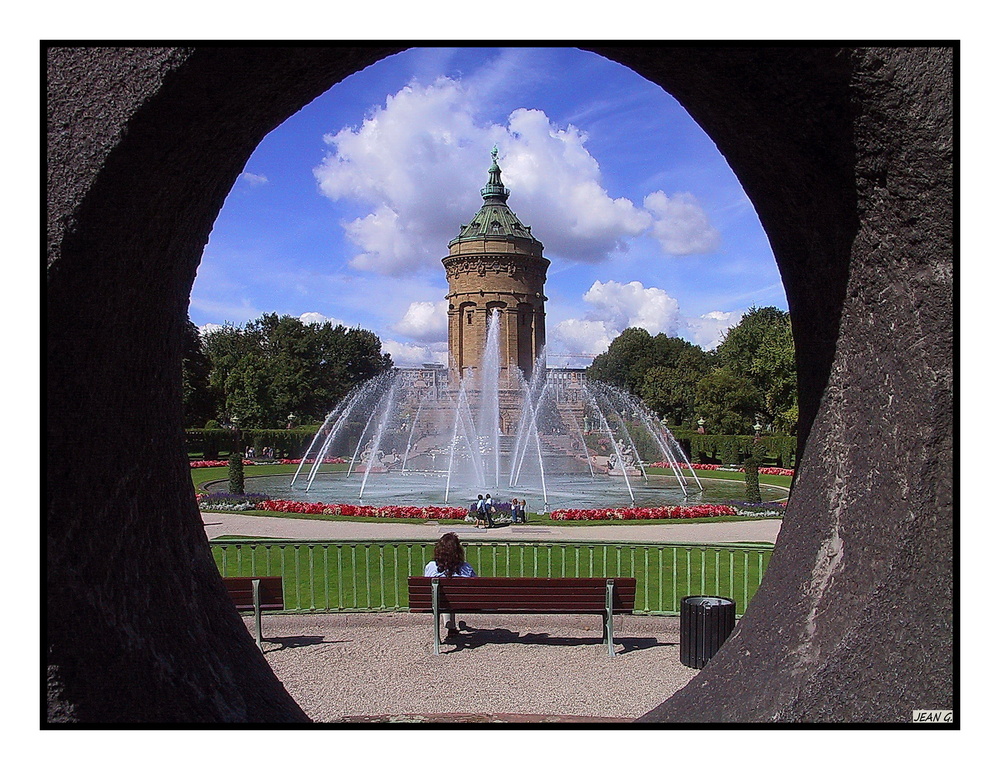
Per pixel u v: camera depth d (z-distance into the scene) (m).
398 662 7.93
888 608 2.96
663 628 9.17
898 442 3.03
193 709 3.28
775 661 3.31
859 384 3.27
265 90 3.12
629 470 41.44
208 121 2.98
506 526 17.67
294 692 7.05
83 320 2.84
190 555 3.86
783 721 3.05
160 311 3.48
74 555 2.91
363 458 44.81
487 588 8.22
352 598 10.69
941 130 2.68
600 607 8.19
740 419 52.81
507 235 52.44
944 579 2.88
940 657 2.86
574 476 37.72
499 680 7.38
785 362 48.19
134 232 2.96
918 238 2.89
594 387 59.03
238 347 86.12
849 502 3.26
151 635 3.26
